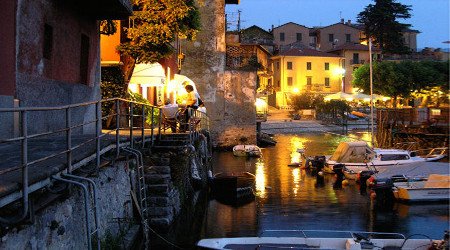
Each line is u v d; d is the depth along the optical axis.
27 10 9.89
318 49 95.62
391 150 31.83
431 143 40.25
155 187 14.12
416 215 20.00
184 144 16.48
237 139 46.34
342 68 83.69
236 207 21.03
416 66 62.50
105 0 12.59
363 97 66.44
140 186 11.72
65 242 6.99
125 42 21.75
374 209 21.00
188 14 20.97
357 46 87.50
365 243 12.66
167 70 30.09
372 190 23.48
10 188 4.88
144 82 22.61
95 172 8.16
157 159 14.78
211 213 19.92
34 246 5.83
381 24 89.81
